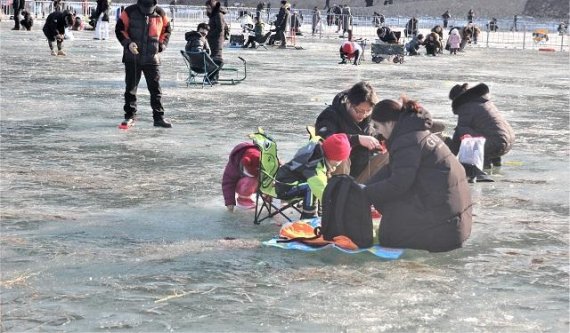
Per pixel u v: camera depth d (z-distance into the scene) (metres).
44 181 9.10
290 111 15.58
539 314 5.36
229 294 5.65
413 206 6.60
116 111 14.88
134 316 5.22
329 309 5.38
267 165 7.40
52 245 6.72
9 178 9.20
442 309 5.41
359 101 7.53
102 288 5.73
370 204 6.69
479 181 9.73
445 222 6.61
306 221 7.15
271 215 7.52
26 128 12.71
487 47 49.66
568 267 6.42
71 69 23.03
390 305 5.47
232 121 14.05
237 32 52.84
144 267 6.20
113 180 9.24
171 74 22.75
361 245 6.67
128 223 7.46
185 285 5.81
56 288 5.71
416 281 5.97
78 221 7.50
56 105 15.44
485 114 10.27
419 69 28.58
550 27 78.56
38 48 30.97
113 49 31.98
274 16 61.81
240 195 7.98
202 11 63.84
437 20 80.81
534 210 8.37
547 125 14.77
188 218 7.68
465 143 9.76
